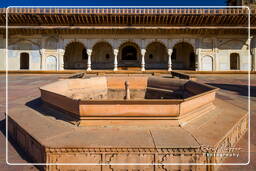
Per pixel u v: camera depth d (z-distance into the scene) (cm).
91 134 211
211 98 320
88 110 234
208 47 1930
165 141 192
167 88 514
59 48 1909
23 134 239
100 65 2264
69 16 1741
